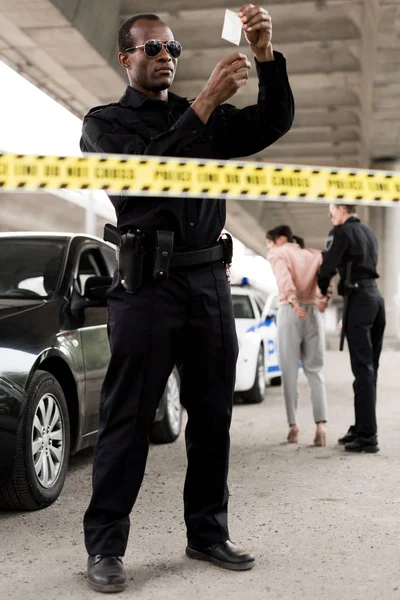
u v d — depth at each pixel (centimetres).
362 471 528
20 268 512
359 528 380
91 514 304
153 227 302
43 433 434
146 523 397
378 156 3425
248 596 284
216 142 312
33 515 416
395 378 1424
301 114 3061
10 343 416
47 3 1677
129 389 305
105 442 306
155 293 304
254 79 2436
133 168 295
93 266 561
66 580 304
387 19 1741
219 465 324
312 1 1944
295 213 5600
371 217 4597
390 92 2367
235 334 321
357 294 615
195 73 2308
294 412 663
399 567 317
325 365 1914
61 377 476
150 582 301
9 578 307
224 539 325
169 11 1986
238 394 1029
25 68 2138
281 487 482
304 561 327
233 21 286
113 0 1958
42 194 3625
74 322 492
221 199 317
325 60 2345
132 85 315
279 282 647
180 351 319
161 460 585
